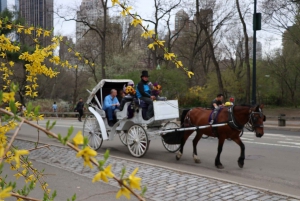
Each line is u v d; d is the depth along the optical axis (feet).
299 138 49.70
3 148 5.57
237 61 156.04
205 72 143.43
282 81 134.21
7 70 16.37
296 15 83.35
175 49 145.18
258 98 140.87
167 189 22.59
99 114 40.01
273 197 20.12
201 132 33.04
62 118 120.57
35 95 15.64
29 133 61.21
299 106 133.39
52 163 31.60
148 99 35.40
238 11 98.07
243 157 30.66
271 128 67.31
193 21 117.39
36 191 22.06
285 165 31.60
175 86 100.42
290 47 123.54
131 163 30.40
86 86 153.89
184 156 36.91
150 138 35.32
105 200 20.38
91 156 5.41
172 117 35.63
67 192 22.03
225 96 116.26
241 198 20.22
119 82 41.86
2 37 14.49
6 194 5.67
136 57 132.77
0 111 6.50
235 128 30.12
